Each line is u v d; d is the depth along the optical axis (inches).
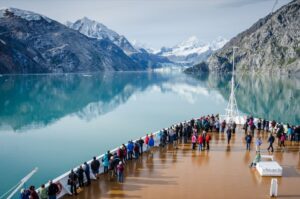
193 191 776.9
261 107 3129.9
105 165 880.9
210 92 4525.1
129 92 4557.1
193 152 1099.9
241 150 1126.4
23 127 2097.7
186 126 1226.6
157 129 1980.8
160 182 832.9
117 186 805.2
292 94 4040.4
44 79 6614.2
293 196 750.5
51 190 678.5
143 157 1040.2
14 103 3302.2
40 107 3073.3
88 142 1652.3
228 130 1194.6
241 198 739.4
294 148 1158.3
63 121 2325.3
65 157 1389.0
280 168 872.3
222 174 892.6
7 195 994.1
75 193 751.7
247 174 893.2
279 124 1331.2
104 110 2878.9
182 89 5059.1
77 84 5698.8
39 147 1566.2
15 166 1274.6
